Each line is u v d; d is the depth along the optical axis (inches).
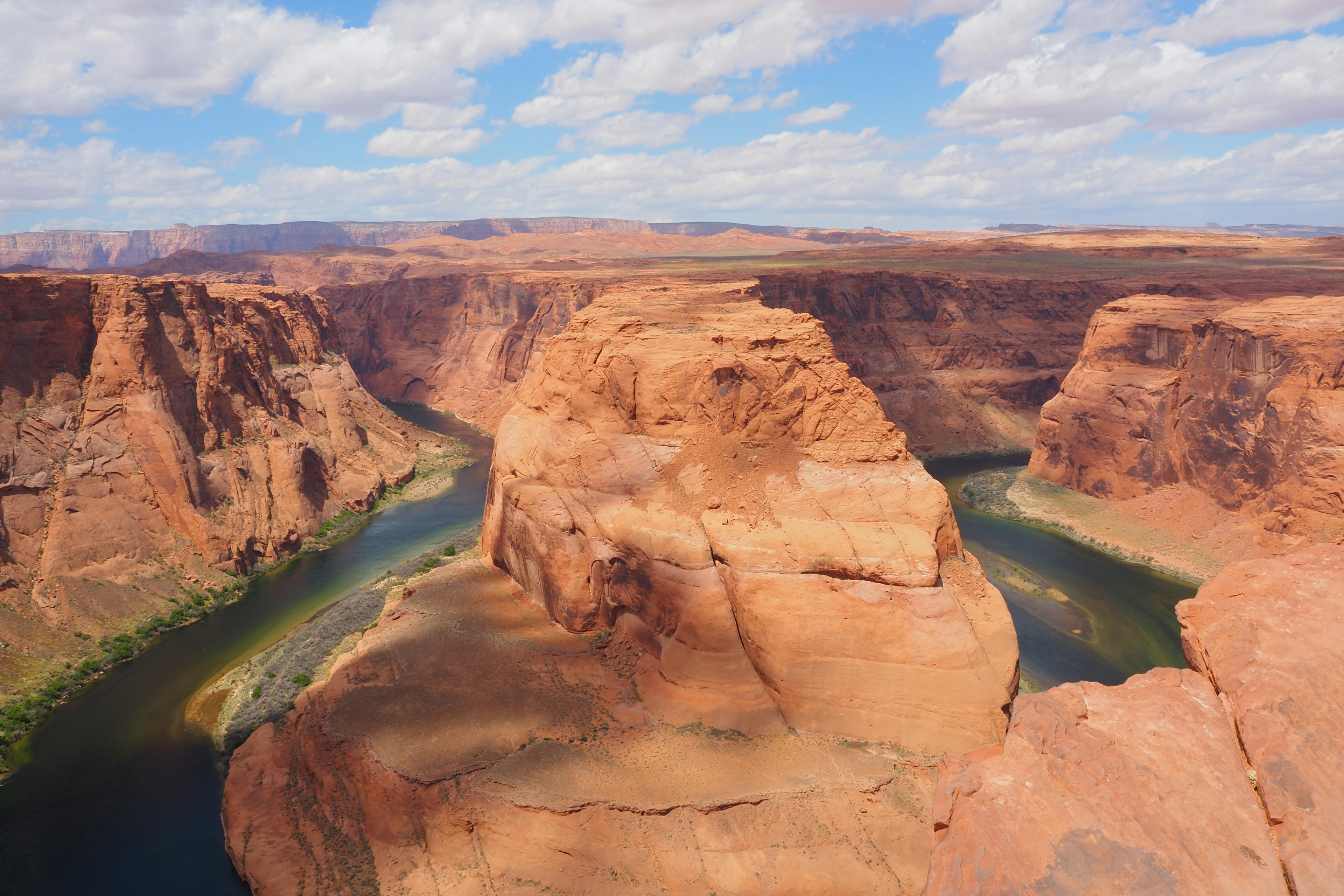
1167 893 402.0
